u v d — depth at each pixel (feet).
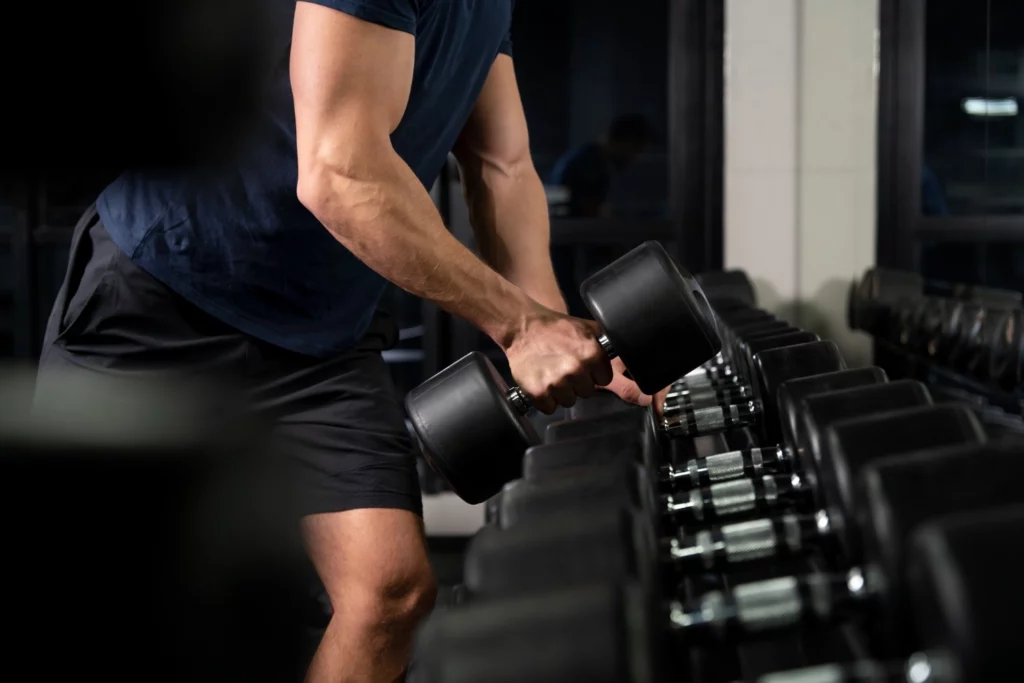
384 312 4.88
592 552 1.47
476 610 1.22
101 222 4.42
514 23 13.14
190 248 4.27
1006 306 4.39
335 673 4.26
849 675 1.21
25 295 12.00
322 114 3.43
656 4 13.01
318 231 4.27
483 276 3.50
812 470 2.18
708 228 11.53
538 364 3.41
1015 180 4.34
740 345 4.74
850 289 8.25
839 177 8.68
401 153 4.18
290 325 4.39
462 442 3.26
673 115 11.62
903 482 1.38
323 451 4.35
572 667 1.14
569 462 2.38
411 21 3.59
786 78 11.20
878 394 2.19
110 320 4.37
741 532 1.97
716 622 1.56
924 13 6.14
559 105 13.20
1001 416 4.34
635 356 3.09
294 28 3.53
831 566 1.94
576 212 12.32
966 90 5.18
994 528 0.96
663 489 2.78
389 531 4.26
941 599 0.96
